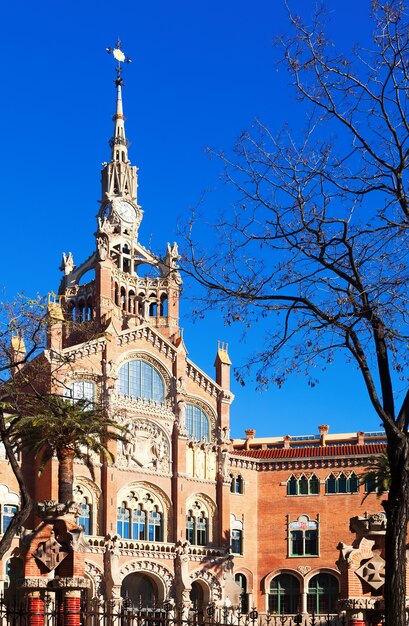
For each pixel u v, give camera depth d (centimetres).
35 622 3578
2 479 8512
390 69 2569
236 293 2725
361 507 10269
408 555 3897
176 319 10669
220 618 9506
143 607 9325
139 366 9769
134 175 11481
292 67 2609
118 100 11775
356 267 2639
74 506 3794
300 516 10438
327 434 12119
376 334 2602
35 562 3688
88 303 10306
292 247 2684
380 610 3475
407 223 2592
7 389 4506
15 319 4359
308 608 10138
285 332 2741
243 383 2759
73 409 7162
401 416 2545
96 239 10369
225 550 9956
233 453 10688
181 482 9706
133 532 9300
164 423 9781
